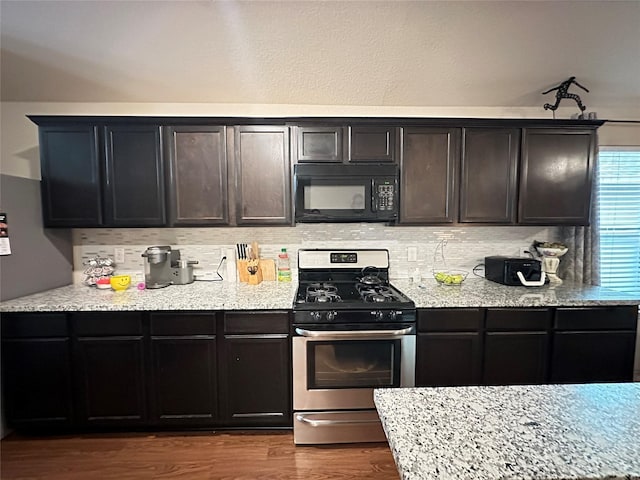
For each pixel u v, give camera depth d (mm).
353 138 2359
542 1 1954
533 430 791
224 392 2113
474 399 941
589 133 2438
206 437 2145
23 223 2213
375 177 2322
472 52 2250
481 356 2143
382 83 2479
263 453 2006
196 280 2721
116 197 2350
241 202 2385
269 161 2371
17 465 1914
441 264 2811
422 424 815
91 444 2078
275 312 2084
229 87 2492
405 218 2418
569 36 2150
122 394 2102
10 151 2580
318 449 2039
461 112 2721
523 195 2443
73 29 2061
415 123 2371
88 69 2328
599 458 694
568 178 2455
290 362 2105
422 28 2098
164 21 2031
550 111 2725
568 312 2152
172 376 2104
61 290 2422
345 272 2648
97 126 2309
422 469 661
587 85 2523
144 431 2184
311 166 2318
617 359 2184
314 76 2414
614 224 2811
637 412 871
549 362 2166
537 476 644
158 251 2455
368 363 2062
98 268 2535
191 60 2277
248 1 1938
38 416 2082
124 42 2145
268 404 2125
